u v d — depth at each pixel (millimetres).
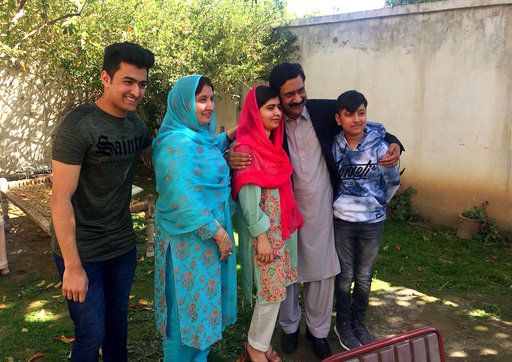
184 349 2404
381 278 4078
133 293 3703
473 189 5156
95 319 2094
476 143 5051
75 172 1921
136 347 2930
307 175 2582
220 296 2357
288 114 2496
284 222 2432
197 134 2193
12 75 7355
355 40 5922
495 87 4809
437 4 5078
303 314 3439
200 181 2156
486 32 4785
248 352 2646
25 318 3299
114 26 5762
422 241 5004
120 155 2051
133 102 1994
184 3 6465
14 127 7520
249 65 6570
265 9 7000
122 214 2199
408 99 5527
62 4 5410
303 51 6582
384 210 2738
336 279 2865
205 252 2258
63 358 2814
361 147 2598
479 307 3582
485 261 4477
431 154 5438
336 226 2732
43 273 4082
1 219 3963
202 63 6418
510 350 3016
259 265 2439
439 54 5176
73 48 6020
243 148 2352
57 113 7863
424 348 1579
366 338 2943
